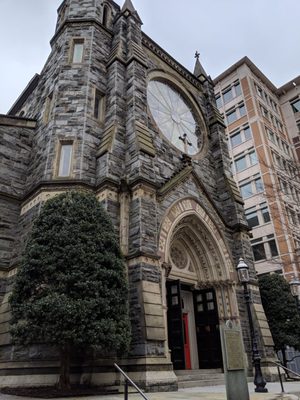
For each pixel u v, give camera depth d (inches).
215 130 893.2
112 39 768.3
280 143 1551.4
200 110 906.7
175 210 586.9
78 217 399.9
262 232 1272.1
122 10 808.3
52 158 550.3
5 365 403.5
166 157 674.8
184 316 641.0
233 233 725.9
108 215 442.6
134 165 539.5
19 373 385.7
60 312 323.0
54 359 388.5
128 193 520.7
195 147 830.5
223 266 648.4
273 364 601.3
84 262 363.6
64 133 577.3
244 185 1414.9
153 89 781.3
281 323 729.6
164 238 534.3
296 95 1728.6
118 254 408.8
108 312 354.6
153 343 404.8
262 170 1353.3
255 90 1615.4
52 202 419.5
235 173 1476.4
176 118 813.9
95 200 435.5
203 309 645.3
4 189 577.9
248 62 1669.5
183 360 523.8
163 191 573.9
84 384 382.0
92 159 565.9
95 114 637.9
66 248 367.6
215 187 799.1
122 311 374.9
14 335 342.6
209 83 1008.2
